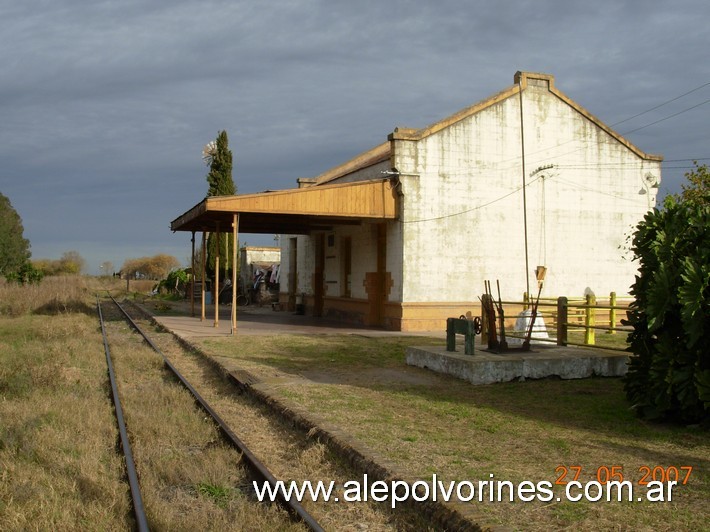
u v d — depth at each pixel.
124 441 6.82
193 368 13.05
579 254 21.83
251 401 9.54
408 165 19.94
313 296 27.84
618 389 9.88
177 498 5.54
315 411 8.13
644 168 22.70
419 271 19.94
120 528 4.72
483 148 20.75
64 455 6.33
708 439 6.80
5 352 13.81
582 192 21.92
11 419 7.57
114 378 10.95
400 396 9.32
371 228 22.23
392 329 20.27
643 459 6.09
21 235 64.19
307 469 6.23
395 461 5.98
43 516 4.78
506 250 20.92
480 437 6.98
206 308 33.41
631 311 8.10
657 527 4.46
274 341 16.70
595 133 22.14
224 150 38.62
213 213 19.83
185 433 7.51
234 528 4.75
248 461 6.39
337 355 13.98
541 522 4.54
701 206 7.65
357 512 5.18
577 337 17.38
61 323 21.05
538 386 10.16
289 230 26.86
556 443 6.70
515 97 21.16
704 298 6.86
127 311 32.12
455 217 20.39
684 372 7.23
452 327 11.74
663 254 7.56
